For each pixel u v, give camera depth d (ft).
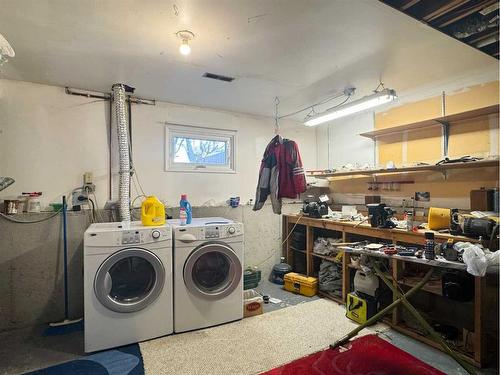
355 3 5.29
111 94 10.12
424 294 9.57
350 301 9.00
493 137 8.71
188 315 8.29
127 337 7.58
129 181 9.64
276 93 10.28
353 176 13.21
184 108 11.64
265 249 13.39
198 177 11.96
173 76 8.70
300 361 6.85
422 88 9.99
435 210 8.55
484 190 8.41
